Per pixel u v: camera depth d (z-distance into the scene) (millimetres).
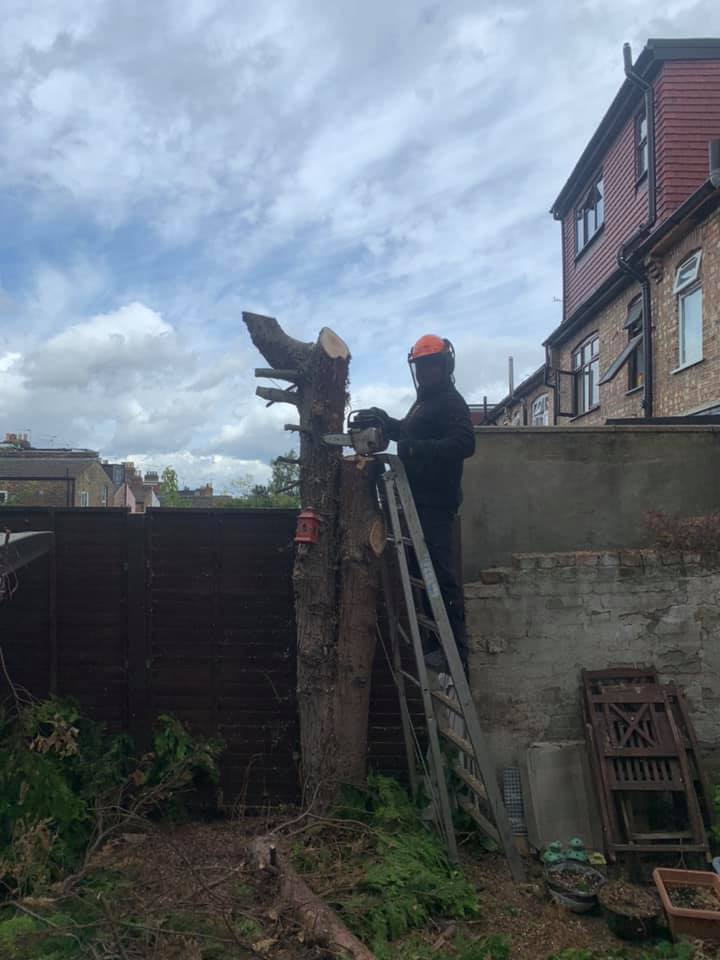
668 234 10930
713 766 5109
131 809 4340
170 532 5195
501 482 5508
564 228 18016
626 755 4641
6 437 40156
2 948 2965
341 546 4637
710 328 10172
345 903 3521
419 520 4441
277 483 12023
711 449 5527
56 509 5180
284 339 4785
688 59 12094
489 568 5445
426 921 3596
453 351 4586
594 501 5523
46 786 3992
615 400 14219
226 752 5121
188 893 3531
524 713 5117
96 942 3023
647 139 12547
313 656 4582
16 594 5152
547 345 18422
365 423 4504
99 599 5195
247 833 4602
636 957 3502
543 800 4848
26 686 5156
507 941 3580
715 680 5168
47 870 3580
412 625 4250
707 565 5199
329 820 4152
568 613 5168
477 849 4641
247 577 5176
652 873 4301
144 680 5160
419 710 5090
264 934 3232
